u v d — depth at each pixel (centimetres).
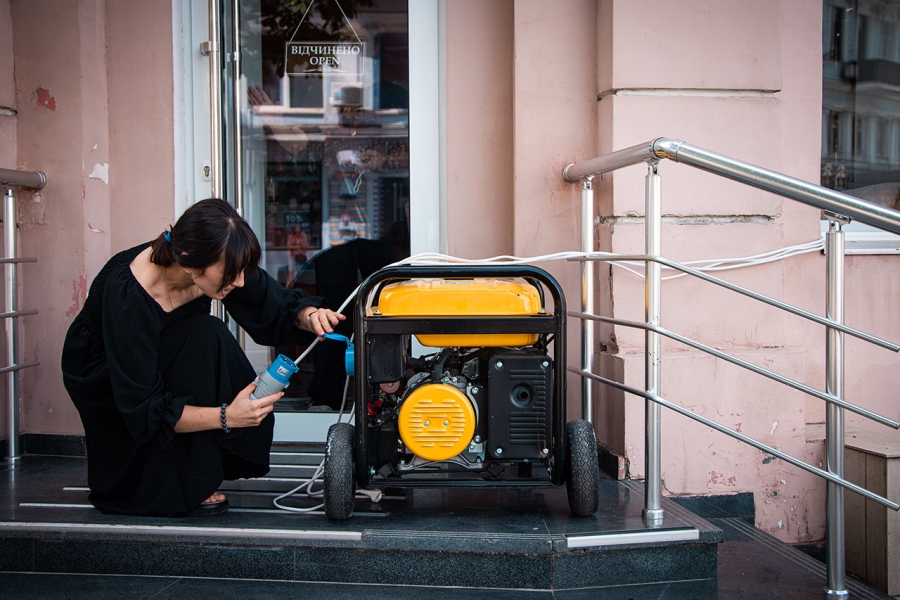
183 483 200
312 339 220
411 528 192
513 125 285
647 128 262
